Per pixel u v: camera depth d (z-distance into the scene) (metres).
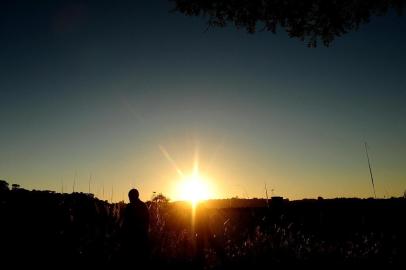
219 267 9.73
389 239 12.31
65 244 9.27
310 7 10.22
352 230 14.82
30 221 10.59
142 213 9.45
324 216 17.70
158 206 13.33
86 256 8.90
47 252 8.86
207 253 10.67
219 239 11.20
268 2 10.39
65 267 8.43
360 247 11.50
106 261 8.88
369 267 9.78
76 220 10.70
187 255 9.91
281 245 11.08
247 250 10.75
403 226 15.13
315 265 9.91
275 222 15.48
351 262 10.12
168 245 10.25
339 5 10.18
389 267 9.73
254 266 9.79
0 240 9.17
